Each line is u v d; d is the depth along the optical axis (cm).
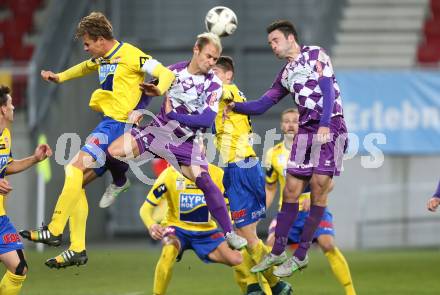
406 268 3634
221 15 2448
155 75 2067
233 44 5559
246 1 5572
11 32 5450
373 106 4659
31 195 4525
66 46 4866
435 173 4725
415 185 4709
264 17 5569
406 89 4681
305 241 2259
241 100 2502
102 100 2122
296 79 2209
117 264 3703
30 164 2261
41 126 4600
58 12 4847
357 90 4659
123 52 2097
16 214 4506
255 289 2561
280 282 2606
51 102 4719
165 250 2486
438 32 5344
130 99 2103
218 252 2506
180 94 2134
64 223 2075
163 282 2492
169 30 5606
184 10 5606
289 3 5550
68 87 4894
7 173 2253
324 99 2162
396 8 5238
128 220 5425
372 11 5231
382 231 4709
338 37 5194
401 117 4675
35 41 5419
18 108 4738
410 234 4728
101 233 5344
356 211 4694
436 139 4672
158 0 5600
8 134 2222
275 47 2223
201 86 2139
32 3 5597
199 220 2509
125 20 5609
